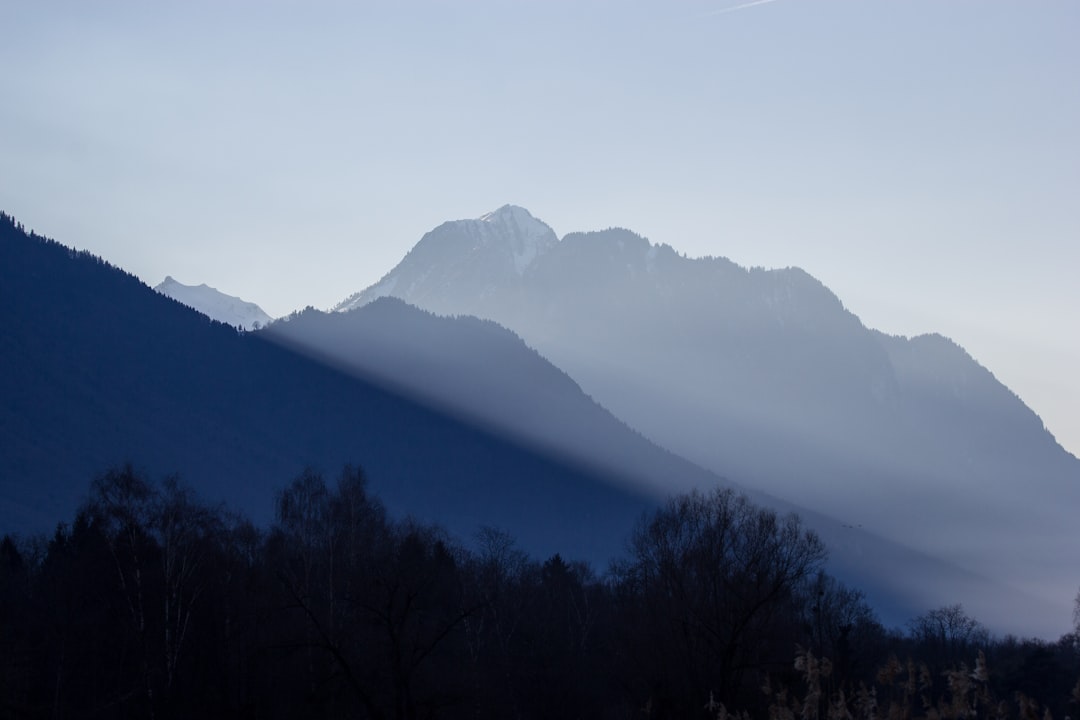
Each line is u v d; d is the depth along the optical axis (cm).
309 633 19325
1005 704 11362
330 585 19762
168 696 18475
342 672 18538
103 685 19950
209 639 19838
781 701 13025
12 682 18400
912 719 11600
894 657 11875
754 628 19775
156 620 19538
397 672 17162
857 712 12375
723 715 13850
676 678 19838
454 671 19600
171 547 19538
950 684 11469
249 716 18850
